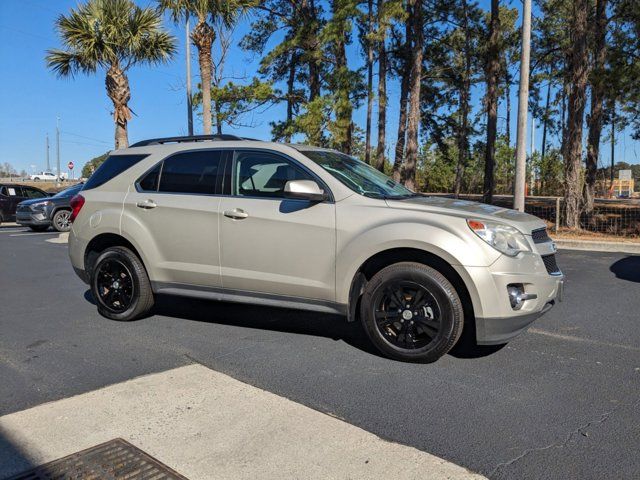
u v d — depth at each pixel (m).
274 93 20.75
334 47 20.80
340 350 4.58
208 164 5.12
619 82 13.61
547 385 3.80
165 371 4.08
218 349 4.62
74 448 2.91
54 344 4.79
